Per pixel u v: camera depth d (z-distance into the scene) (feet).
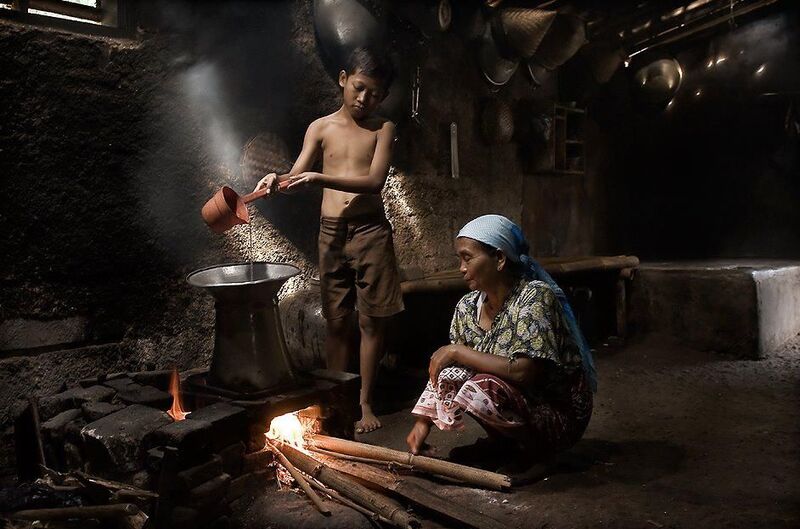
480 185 21.39
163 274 13.82
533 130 22.43
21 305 11.94
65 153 12.30
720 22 24.25
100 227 12.83
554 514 9.41
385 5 16.49
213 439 9.57
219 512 9.45
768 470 11.11
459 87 20.47
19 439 11.93
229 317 10.91
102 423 9.71
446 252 20.35
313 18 16.06
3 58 11.47
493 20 20.34
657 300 21.12
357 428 13.29
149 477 9.31
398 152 18.62
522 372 10.01
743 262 23.15
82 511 8.75
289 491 10.24
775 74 26.37
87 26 12.64
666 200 28.68
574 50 22.00
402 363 17.87
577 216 25.31
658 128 28.02
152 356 13.71
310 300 15.23
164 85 13.57
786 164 26.91
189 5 13.85
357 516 9.21
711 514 9.41
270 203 15.53
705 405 15.05
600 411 14.73
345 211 13.58
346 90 13.14
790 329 21.16
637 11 23.47
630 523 9.14
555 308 10.34
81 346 12.76
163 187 13.70
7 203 11.68
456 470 10.32
